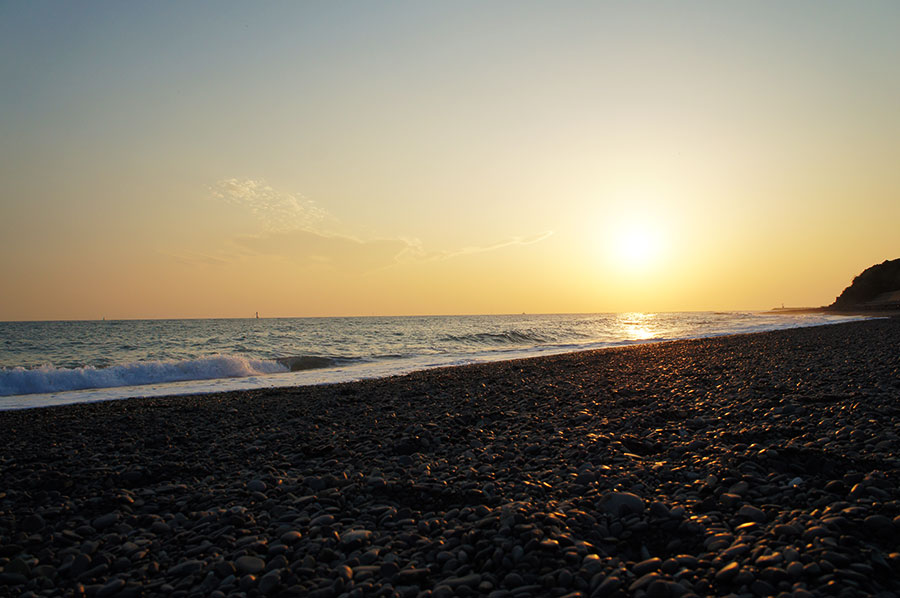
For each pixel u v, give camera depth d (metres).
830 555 3.18
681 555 3.47
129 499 5.46
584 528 4.05
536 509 4.42
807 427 6.89
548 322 91.75
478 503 4.89
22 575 3.80
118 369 18.66
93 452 7.93
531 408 10.25
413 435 7.93
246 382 18.00
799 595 2.77
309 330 62.81
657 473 5.36
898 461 5.02
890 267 118.06
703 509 4.29
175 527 4.73
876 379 10.93
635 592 3.05
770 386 10.98
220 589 3.46
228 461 7.08
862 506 3.92
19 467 7.03
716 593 2.98
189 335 52.38
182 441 8.54
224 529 4.50
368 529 4.40
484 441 7.58
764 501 4.37
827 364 14.79
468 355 27.89
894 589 2.87
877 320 53.41
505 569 3.49
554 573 3.35
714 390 11.23
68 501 5.51
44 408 12.82
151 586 3.58
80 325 100.88
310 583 3.44
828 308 122.44
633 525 4.05
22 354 31.84
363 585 3.37
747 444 6.32
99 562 3.99
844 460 5.14
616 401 10.55
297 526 4.51
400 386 14.77
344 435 8.47
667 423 8.18
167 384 18.06
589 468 5.62
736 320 83.81
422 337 45.16
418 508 4.91
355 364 24.45
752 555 3.33
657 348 27.11
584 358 22.09
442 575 3.50
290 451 7.55
